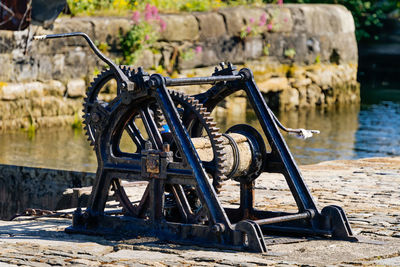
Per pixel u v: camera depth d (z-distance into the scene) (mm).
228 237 6152
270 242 6504
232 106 23859
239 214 7301
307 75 27078
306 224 6941
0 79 19016
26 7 16953
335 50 28453
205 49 23578
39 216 7887
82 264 5523
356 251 6211
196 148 6703
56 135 19312
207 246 6199
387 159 13539
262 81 25438
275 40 26000
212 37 23781
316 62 27672
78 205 9336
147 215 6969
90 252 5934
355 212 8266
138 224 6625
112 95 21031
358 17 38438
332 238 6789
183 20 22734
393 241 6711
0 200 12367
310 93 27062
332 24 28312
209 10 24781
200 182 6270
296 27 26797
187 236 6344
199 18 23312
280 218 6527
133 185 10172
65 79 20359
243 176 7145
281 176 11258
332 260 5828
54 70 20109
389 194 9602
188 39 22969
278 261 5703
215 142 6469
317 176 11328
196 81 6734
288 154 7078
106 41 21016
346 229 6754
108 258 5730
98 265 5492
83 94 20703
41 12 17688
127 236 6637
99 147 6863
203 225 6305
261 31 25375
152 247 6168
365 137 21047
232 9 25188
